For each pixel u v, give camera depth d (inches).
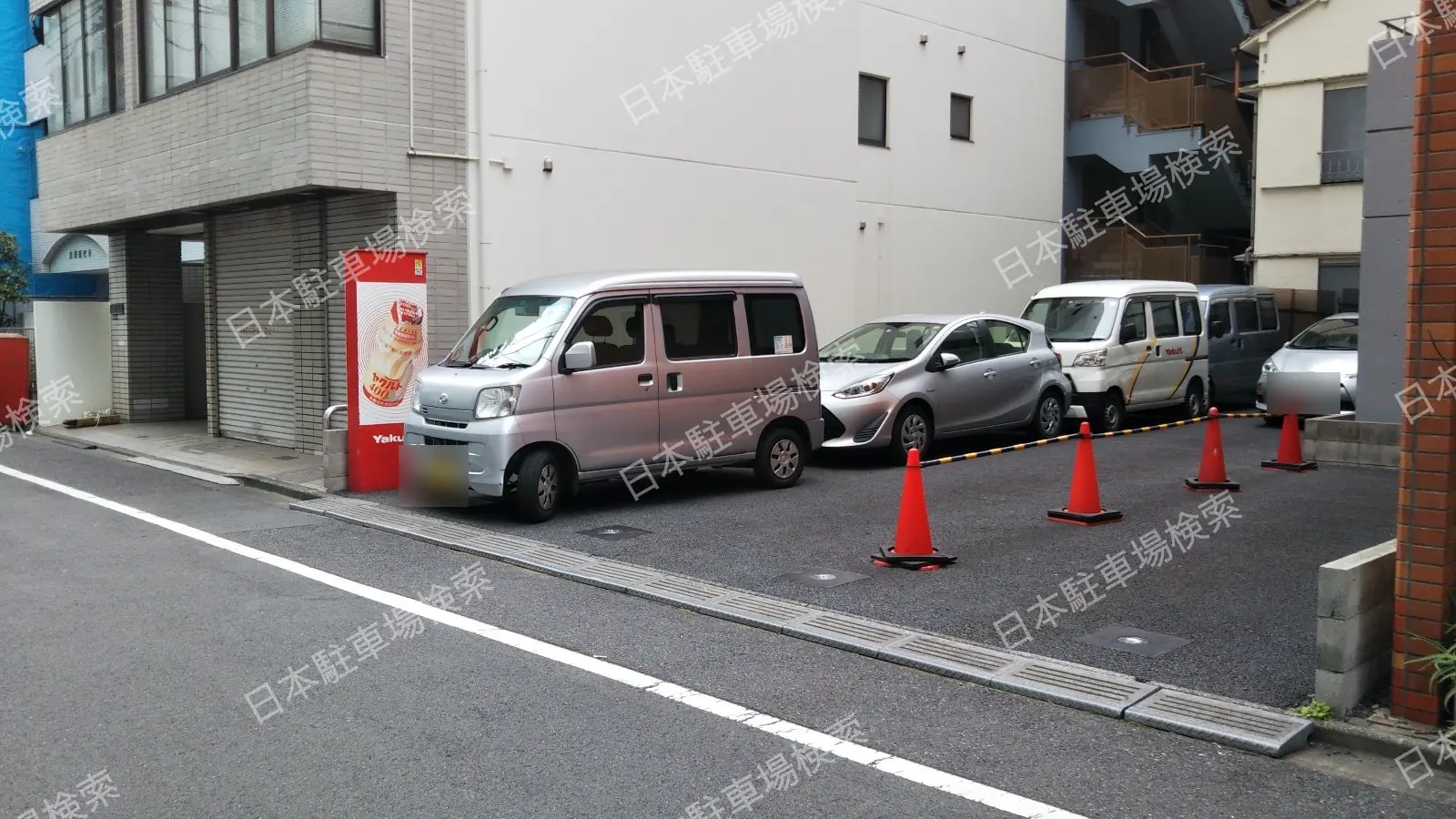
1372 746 183.9
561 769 178.4
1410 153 431.2
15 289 820.6
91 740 190.1
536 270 506.6
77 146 632.4
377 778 174.9
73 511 404.2
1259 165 725.3
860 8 669.9
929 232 727.7
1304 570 297.1
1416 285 186.2
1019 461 482.6
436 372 387.5
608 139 529.7
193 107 521.0
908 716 201.9
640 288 392.2
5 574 306.2
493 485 359.9
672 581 293.7
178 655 235.1
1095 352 568.1
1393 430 443.2
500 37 489.7
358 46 458.9
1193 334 631.8
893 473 458.0
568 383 370.6
